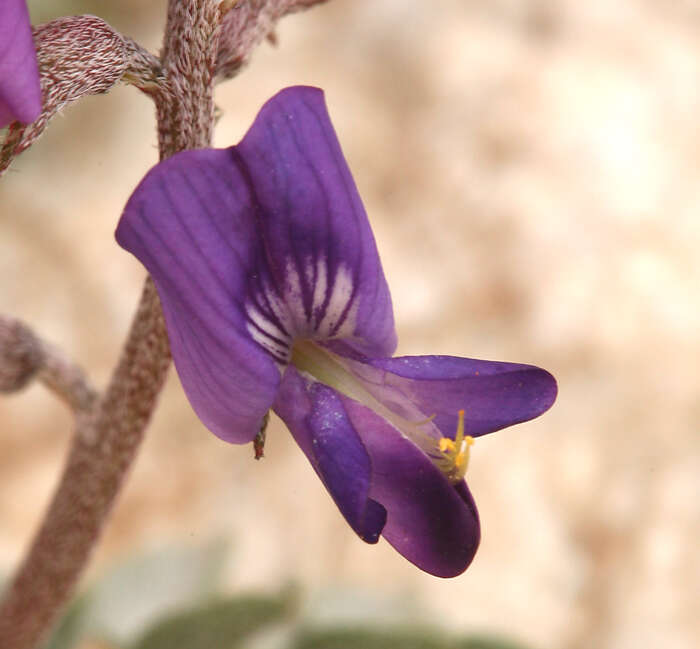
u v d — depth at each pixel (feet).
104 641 0.44
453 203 0.66
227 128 0.67
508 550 0.56
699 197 0.66
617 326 0.62
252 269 0.30
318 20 0.73
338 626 0.42
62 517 0.37
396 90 0.71
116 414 0.36
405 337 0.62
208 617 0.42
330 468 0.30
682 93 0.71
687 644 0.55
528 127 0.68
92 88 0.31
